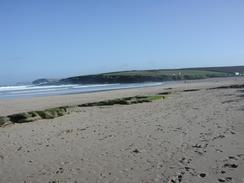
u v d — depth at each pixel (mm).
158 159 10078
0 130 16859
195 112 20594
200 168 9000
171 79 134125
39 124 18484
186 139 12656
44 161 10445
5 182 8664
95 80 142500
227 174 8422
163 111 22109
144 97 31141
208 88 49750
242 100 26922
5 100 40344
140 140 12898
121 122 17906
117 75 140000
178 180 8172
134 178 8523
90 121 18875
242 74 154375
